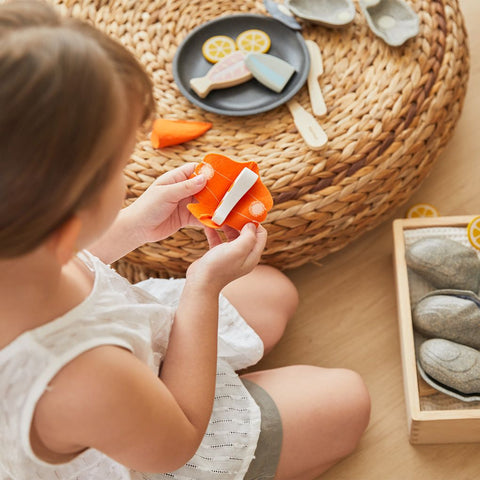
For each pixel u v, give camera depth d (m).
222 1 1.31
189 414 0.73
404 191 1.22
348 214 1.17
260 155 1.15
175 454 0.69
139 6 1.30
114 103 0.48
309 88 1.20
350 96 1.19
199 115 1.21
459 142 1.39
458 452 1.11
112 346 0.64
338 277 1.30
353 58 1.23
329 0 1.26
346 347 1.23
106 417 0.61
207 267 0.76
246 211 0.82
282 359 1.23
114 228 0.85
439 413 1.01
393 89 1.18
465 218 1.18
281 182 1.12
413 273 1.18
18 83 0.43
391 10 1.24
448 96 1.18
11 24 0.46
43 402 0.60
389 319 1.25
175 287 1.03
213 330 0.76
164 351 0.83
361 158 1.14
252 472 0.93
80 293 0.67
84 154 0.47
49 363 0.60
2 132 0.44
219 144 1.18
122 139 0.51
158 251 1.17
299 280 1.30
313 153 1.14
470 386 1.02
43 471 0.70
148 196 0.85
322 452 1.00
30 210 0.47
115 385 0.62
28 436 0.62
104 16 1.29
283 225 1.13
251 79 1.23
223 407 0.90
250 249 0.79
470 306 1.06
